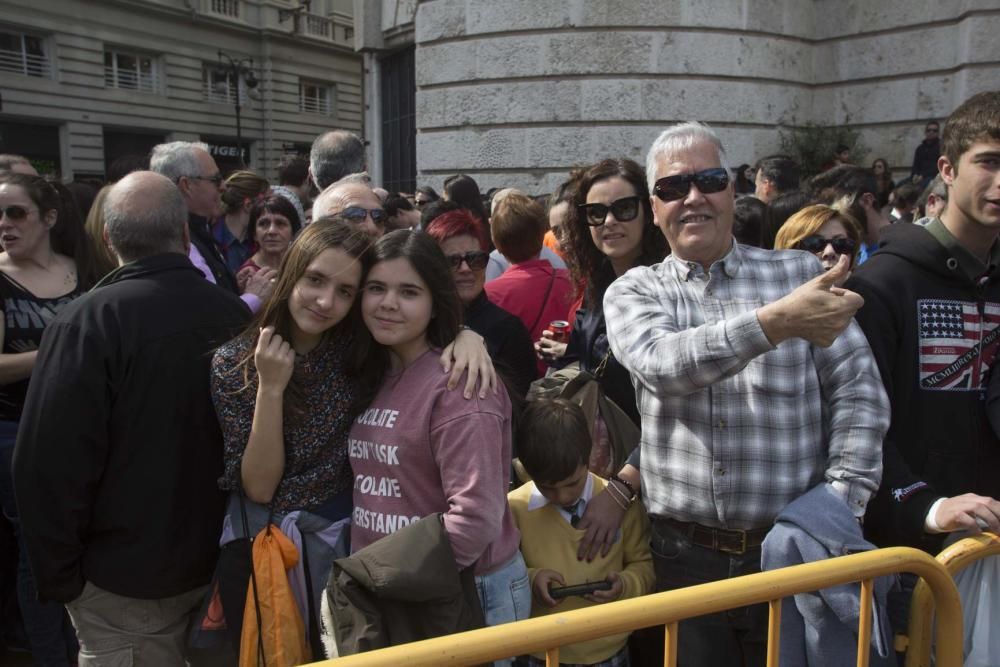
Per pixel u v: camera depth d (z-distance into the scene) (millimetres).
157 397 1947
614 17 9094
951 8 9281
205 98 28203
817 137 9773
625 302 1927
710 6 9133
